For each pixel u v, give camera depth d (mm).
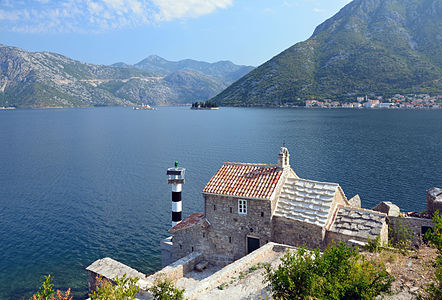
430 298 14367
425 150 107250
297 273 15023
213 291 21859
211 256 33531
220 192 32531
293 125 199375
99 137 166000
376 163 88312
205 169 88125
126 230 49469
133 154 114625
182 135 166750
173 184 44469
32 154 117312
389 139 133375
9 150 126250
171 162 99500
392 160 92062
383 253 20812
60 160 105625
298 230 29859
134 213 56625
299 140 134125
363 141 128750
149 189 71375
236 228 32344
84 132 191500
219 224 33188
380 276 14883
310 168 83000
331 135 149000
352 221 29172
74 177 82750
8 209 58875
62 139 159125
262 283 21469
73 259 41031
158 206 60250
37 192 69688
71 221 53031
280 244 29281
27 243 45250
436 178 72625
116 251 42938
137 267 39000
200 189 69000
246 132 170250
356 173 77625
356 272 14953
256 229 31375
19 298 33656
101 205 60906
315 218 29156
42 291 16578
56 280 36562
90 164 98812
